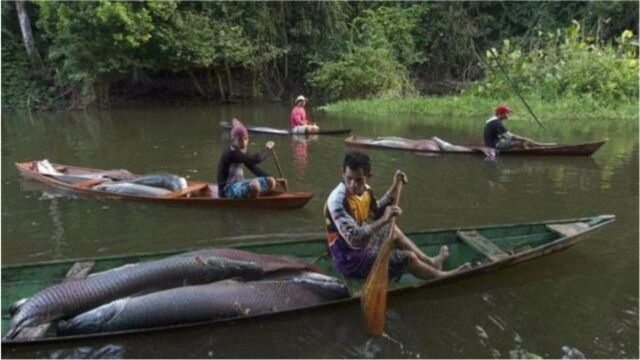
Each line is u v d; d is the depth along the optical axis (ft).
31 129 45.01
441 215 20.92
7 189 24.08
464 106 53.01
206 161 31.04
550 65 56.75
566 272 15.69
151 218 20.36
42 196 23.06
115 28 56.65
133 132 42.29
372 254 14.01
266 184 21.31
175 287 13.47
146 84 67.51
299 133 38.91
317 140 37.01
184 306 12.39
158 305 12.25
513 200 22.81
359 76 63.72
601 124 43.93
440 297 14.29
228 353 11.96
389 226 13.03
